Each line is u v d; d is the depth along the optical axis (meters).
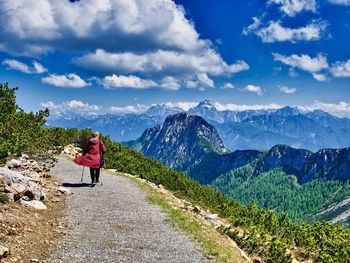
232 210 30.42
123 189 23.11
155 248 12.88
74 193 20.08
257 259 19.02
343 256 28.38
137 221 16.05
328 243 31.05
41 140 28.12
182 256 12.46
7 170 16.81
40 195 16.70
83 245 12.27
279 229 31.05
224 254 13.69
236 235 20.14
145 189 24.41
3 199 14.45
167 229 15.40
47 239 12.27
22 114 26.61
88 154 22.62
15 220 12.79
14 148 18.97
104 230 14.20
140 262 11.38
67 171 27.39
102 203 18.55
